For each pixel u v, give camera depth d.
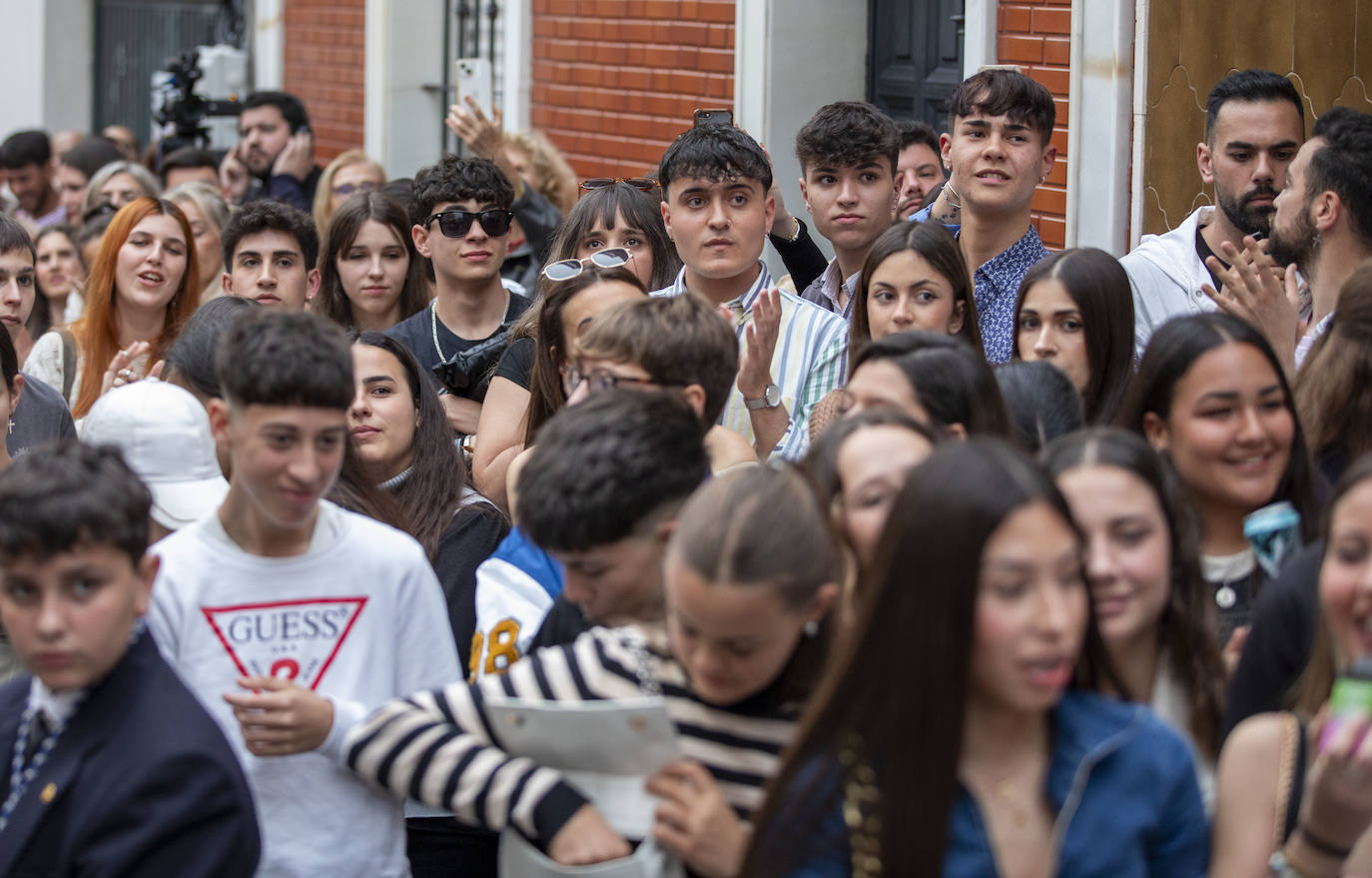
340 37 10.47
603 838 2.24
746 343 3.83
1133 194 5.42
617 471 2.37
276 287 5.42
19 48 13.50
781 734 2.24
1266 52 5.16
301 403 2.56
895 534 2.04
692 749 2.26
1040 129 4.73
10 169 9.98
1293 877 2.10
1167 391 2.89
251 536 2.71
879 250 3.96
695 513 2.14
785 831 2.06
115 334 5.28
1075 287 3.64
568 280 3.64
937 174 6.15
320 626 2.72
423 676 2.83
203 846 2.23
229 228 5.48
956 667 1.99
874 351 2.92
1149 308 4.62
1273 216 4.36
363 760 2.36
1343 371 3.08
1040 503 2.02
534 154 7.18
